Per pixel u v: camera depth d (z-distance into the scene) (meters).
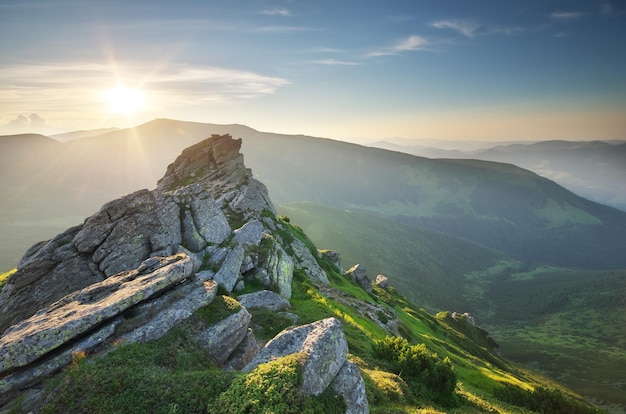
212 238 46.25
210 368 19.31
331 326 19.92
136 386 15.78
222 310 22.62
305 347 18.03
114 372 16.41
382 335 47.38
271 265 45.41
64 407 15.07
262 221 77.44
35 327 19.00
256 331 29.31
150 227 41.88
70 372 16.45
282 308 36.41
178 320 20.92
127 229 40.47
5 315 34.22
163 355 18.62
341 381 18.12
